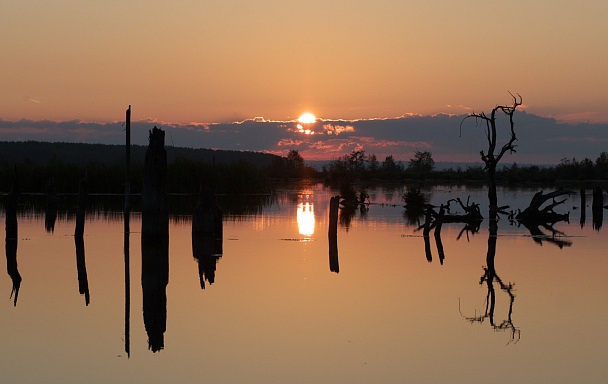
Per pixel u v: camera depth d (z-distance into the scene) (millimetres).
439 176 117812
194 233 31484
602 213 51625
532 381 12898
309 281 21984
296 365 13578
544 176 110250
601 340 15586
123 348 14648
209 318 17109
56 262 25438
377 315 17531
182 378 12836
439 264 25828
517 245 32094
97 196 59812
